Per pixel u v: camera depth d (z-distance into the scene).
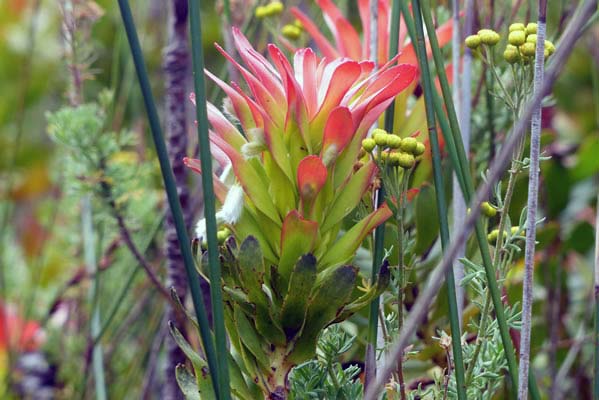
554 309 0.83
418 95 0.80
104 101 0.86
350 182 0.59
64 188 0.91
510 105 0.59
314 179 0.57
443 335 0.60
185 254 0.57
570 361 0.82
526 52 0.58
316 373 0.62
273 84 0.58
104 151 0.81
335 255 0.59
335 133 0.57
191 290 0.57
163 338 0.85
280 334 0.58
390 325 0.62
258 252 0.57
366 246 0.73
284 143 0.58
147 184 0.91
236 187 0.58
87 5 0.85
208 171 0.56
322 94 0.59
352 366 0.63
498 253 0.59
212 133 0.58
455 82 0.70
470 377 0.60
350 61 0.56
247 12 0.89
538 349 0.82
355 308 0.58
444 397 0.60
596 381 0.60
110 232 0.87
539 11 0.57
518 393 0.58
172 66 0.77
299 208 0.58
